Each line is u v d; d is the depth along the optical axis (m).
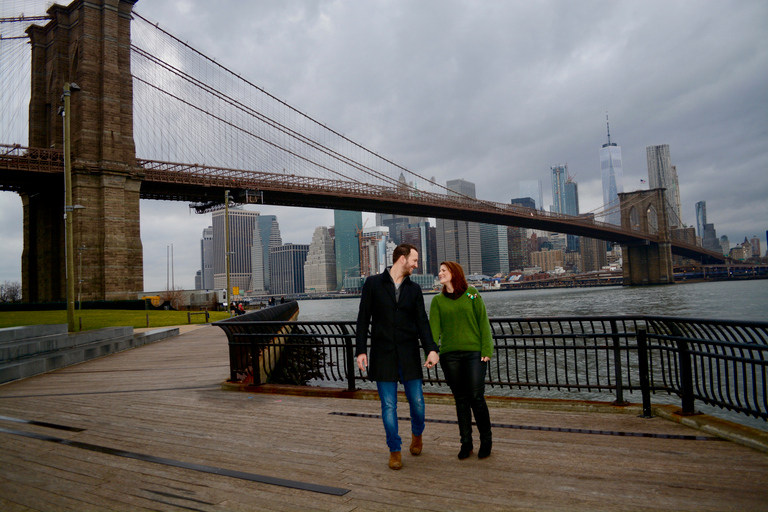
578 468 4.07
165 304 48.84
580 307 69.75
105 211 51.41
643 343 5.62
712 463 4.05
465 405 4.43
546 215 107.25
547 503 3.44
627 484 3.71
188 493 3.86
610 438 4.81
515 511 3.34
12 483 4.17
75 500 3.79
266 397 7.54
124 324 28.89
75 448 5.14
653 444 4.58
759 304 61.44
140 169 55.19
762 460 4.07
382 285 4.34
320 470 4.26
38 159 51.31
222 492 3.85
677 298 83.62
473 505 3.46
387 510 3.44
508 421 5.59
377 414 6.16
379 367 4.21
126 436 5.57
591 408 5.83
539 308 72.00
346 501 3.61
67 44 57.00
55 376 10.90
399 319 4.27
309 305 187.00
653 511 3.27
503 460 4.34
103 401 7.74
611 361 19.05
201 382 9.27
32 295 60.34
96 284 50.72
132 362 12.94
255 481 4.06
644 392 5.52
